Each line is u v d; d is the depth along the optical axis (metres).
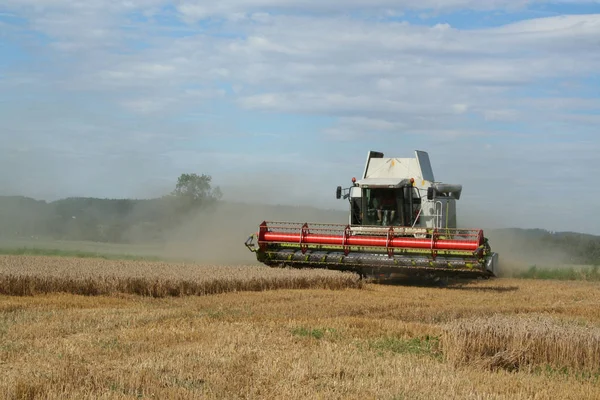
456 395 8.52
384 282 23.44
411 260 22.11
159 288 17.95
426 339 12.24
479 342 10.84
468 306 17.19
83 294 17.59
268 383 8.71
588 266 33.94
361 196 25.30
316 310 15.65
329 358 10.06
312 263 23.31
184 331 11.98
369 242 22.80
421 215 24.75
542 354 10.84
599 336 10.88
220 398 7.99
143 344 10.78
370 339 12.01
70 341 10.94
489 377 9.67
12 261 22.80
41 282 17.17
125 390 8.20
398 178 24.69
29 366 9.10
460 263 21.59
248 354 10.18
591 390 9.20
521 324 11.46
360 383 8.84
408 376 9.30
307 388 8.50
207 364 9.48
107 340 11.02
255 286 19.61
